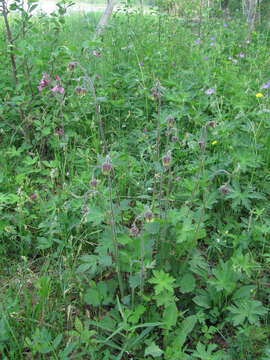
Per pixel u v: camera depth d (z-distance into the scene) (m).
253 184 3.38
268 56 6.83
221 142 3.69
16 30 3.87
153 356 2.01
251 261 2.49
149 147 3.49
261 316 2.29
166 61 5.98
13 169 3.66
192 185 2.87
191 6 8.81
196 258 2.47
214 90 4.14
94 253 2.75
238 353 2.07
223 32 8.30
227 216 3.06
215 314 2.27
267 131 3.87
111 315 2.21
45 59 4.36
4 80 4.51
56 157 3.31
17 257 2.73
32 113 3.82
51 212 3.02
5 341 2.04
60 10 3.92
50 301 2.33
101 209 2.38
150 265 2.04
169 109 4.48
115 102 4.24
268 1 11.71
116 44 6.23
